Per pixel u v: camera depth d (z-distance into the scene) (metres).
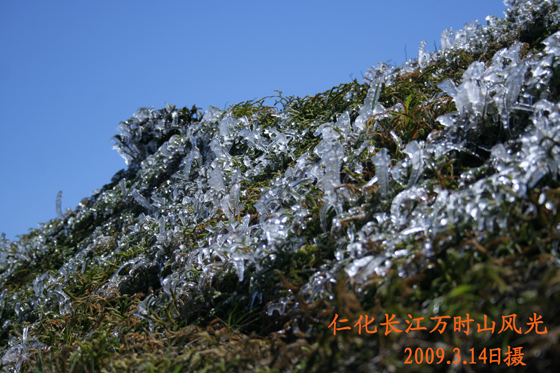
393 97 2.68
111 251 3.13
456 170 1.74
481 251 1.22
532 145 1.42
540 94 1.73
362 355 1.10
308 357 1.20
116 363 1.55
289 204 2.04
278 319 1.56
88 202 4.61
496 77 1.87
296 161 2.48
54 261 3.77
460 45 3.56
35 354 2.12
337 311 1.25
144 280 2.47
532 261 1.16
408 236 1.40
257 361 1.31
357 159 2.04
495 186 1.33
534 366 0.99
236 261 1.74
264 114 3.57
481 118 1.79
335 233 1.66
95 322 2.21
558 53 1.86
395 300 1.14
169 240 2.47
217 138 3.38
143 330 1.91
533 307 1.01
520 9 3.48
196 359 1.41
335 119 2.87
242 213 2.38
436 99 2.13
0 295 3.54
